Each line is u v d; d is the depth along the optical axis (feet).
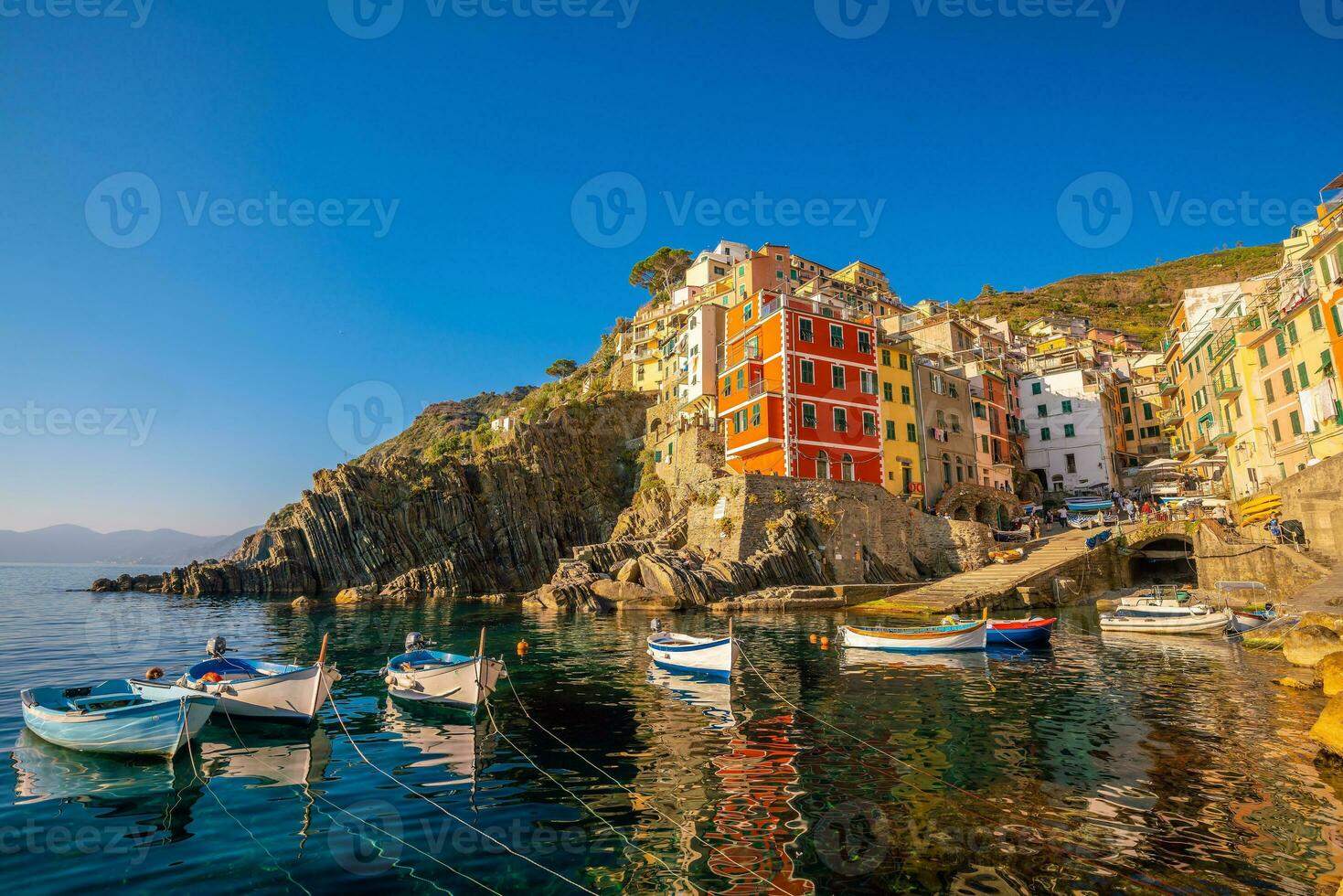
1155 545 190.08
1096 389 256.11
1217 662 85.61
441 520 242.37
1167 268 645.92
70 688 57.36
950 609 136.36
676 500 209.97
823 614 140.97
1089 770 44.65
